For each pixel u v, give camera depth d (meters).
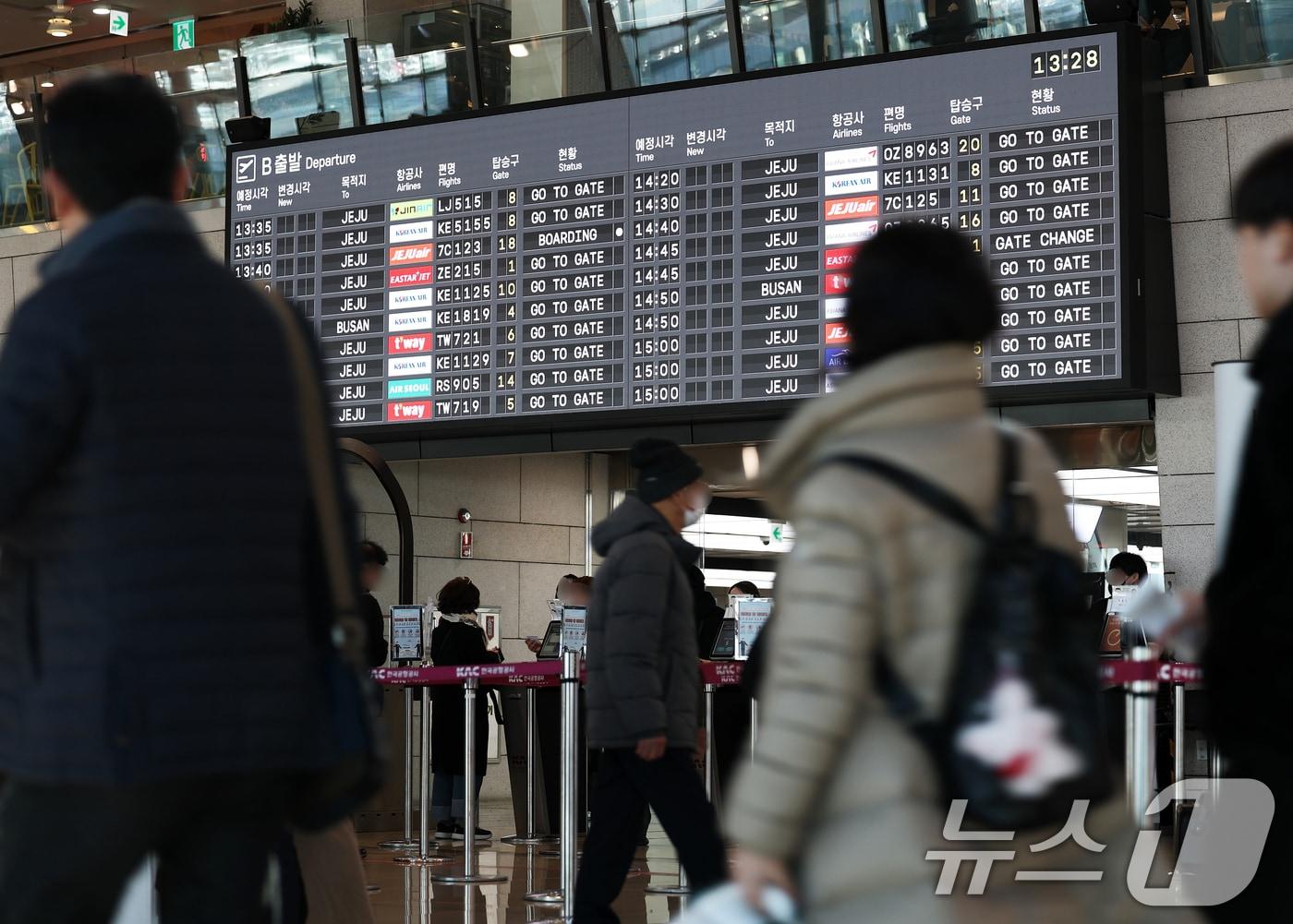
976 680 2.14
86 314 2.58
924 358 2.28
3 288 15.15
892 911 2.13
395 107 13.22
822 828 2.17
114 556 2.54
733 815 2.19
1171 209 10.75
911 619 2.15
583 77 12.48
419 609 10.86
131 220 2.74
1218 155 10.65
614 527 5.64
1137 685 4.09
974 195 10.70
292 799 2.79
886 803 2.14
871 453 2.20
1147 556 12.21
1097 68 10.41
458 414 12.29
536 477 15.55
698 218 11.55
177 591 2.55
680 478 5.66
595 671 5.64
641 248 11.73
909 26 11.23
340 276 12.84
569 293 11.95
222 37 19.09
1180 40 10.91
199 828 2.66
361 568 3.02
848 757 2.16
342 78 13.43
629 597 5.49
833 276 11.08
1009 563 2.18
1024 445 2.31
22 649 2.57
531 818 10.92
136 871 2.68
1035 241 10.51
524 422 12.04
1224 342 10.52
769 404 11.18
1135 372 10.17
